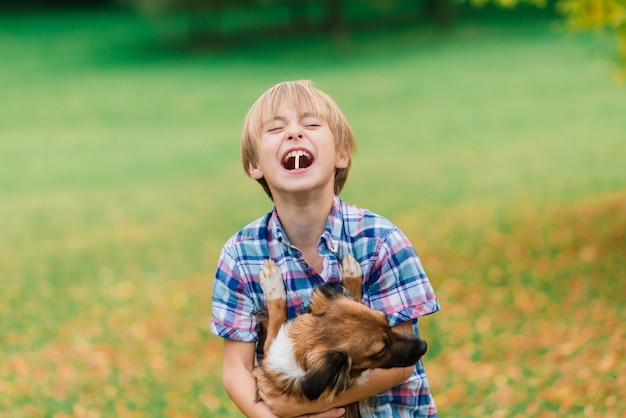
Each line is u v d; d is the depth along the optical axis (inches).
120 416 235.1
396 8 1827.0
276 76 1334.9
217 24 1631.4
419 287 116.3
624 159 634.8
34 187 732.0
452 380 253.0
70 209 621.0
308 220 116.4
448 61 1334.9
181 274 419.2
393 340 107.7
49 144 959.0
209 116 1087.6
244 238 119.2
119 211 605.6
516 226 449.4
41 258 466.9
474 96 1070.4
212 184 697.0
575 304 303.9
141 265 440.8
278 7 1907.0
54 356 298.0
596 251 366.9
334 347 104.7
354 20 1755.7
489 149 761.6
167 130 1015.6
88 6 2217.0
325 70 1358.3
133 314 353.1
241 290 118.4
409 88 1163.9
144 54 1581.0
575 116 880.9
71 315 353.4
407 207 548.4
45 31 1878.7
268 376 109.7
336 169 125.0
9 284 408.2
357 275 114.8
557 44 1373.0
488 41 1465.3
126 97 1236.5
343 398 111.0
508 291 335.3
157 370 281.9
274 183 115.6
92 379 272.1
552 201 511.2
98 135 1001.5
